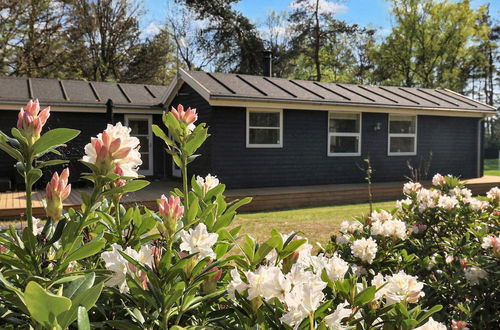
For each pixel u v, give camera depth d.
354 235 2.58
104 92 11.86
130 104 11.07
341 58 32.72
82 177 0.86
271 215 7.72
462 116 12.82
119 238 1.16
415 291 1.13
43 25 21.44
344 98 10.88
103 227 1.23
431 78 26.42
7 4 19.67
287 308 0.90
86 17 22.48
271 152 10.27
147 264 0.90
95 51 23.42
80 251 0.84
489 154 31.38
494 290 2.18
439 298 2.31
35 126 0.83
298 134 10.62
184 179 1.38
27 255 0.84
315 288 0.87
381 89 13.16
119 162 0.87
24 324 0.86
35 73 21.05
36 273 0.84
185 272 0.92
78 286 0.74
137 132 11.79
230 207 1.34
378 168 11.66
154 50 24.66
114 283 0.88
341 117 11.20
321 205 9.52
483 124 13.23
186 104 10.73
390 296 1.12
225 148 9.70
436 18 25.45
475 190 11.72
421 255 2.63
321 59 31.31
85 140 10.80
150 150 11.97
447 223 2.84
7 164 9.83
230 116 9.76
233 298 0.99
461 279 2.26
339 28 27.62
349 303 1.09
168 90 11.05
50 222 0.90
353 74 34.16
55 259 0.88
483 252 2.46
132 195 8.52
